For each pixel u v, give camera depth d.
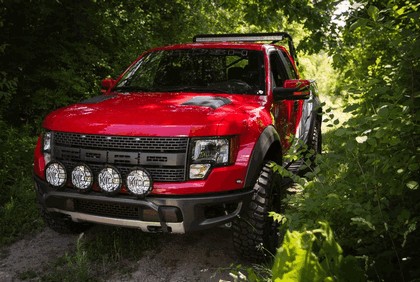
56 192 3.22
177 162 3.02
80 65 8.05
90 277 3.22
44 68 7.42
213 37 5.35
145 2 10.72
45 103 6.85
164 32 11.35
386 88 2.25
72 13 7.73
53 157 3.39
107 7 8.82
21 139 6.05
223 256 3.61
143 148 3.07
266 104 3.85
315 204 2.52
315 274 1.65
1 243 3.84
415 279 1.98
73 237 3.99
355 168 2.59
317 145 5.82
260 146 3.31
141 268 3.39
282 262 1.68
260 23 8.09
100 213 3.18
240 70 4.25
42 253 3.68
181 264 3.47
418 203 2.36
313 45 6.73
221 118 3.17
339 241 2.50
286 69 4.91
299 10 6.96
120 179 3.02
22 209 4.46
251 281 2.25
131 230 3.99
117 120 3.18
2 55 7.05
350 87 2.58
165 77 4.31
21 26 7.52
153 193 3.01
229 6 9.16
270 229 3.39
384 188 2.46
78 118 3.31
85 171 3.09
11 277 3.29
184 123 3.07
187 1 12.00
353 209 2.40
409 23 2.53
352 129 2.43
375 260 2.22
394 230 2.22
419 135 2.29
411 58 2.22
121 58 9.20
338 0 2.79
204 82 4.20
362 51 3.05
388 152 2.38
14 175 5.31
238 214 3.15
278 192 3.56
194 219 3.01
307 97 3.87
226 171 3.07
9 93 5.47
